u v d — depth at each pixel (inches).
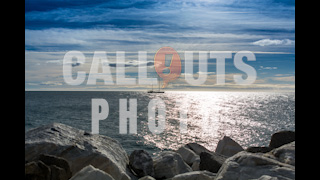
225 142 380.8
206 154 269.6
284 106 4057.6
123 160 268.4
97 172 177.2
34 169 198.7
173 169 275.3
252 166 179.5
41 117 2194.9
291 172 166.1
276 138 293.3
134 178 258.1
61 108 2955.2
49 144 223.8
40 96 5132.9
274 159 190.4
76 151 229.5
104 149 251.6
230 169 181.0
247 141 1472.7
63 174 209.0
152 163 271.0
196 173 218.1
